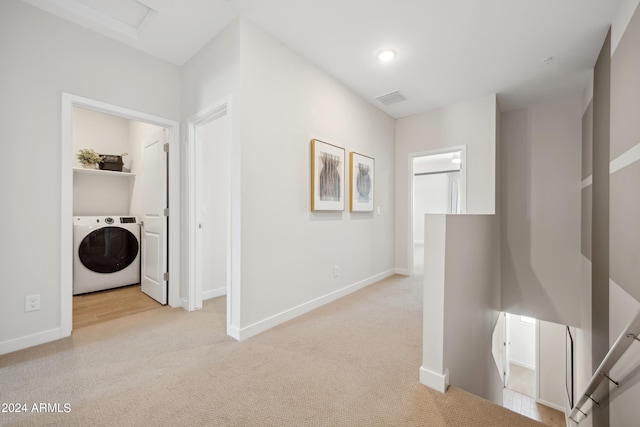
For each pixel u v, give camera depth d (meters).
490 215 3.14
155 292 3.13
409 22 2.21
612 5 1.99
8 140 1.91
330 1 1.99
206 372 1.72
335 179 3.12
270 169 2.38
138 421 1.31
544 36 2.37
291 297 2.60
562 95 3.56
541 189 3.84
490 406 1.45
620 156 1.95
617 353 1.36
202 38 2.42
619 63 1.98
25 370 1.71
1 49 1.88
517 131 4.03
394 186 4.45
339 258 3.24
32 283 2.02
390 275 4.32
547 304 3.77
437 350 1.63
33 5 1.99
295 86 2.62
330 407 1.43
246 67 2.17
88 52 2.27
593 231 2.77
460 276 2.04
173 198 2.88
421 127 4.18
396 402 1.48
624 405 1.54
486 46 2.52
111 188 4.20
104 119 4.14
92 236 3.47
